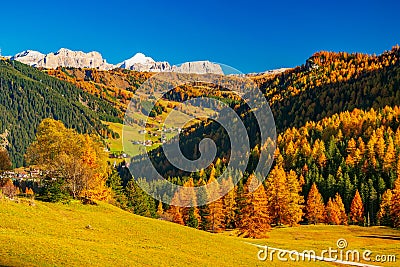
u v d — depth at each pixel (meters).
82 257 40.09
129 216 69.81
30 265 34.88
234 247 62.12
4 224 47.78
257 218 88.81
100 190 82.81
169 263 45.22
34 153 76.81
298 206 107.56
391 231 97.19
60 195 67.31
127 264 41.31
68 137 79.94
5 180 76.75
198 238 63.72
